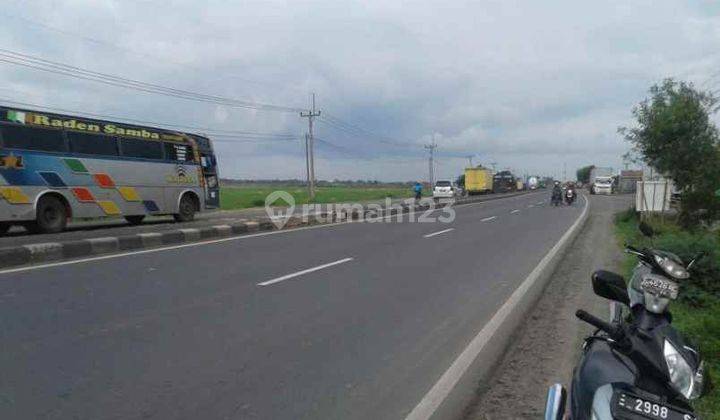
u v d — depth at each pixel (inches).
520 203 1863.9
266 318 303.9
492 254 566.3
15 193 703.7
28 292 356.2
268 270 454.3
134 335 266.4
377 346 260.1
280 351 249.4
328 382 215.3
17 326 277.1
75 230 795.4
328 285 397.1
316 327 289.0
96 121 826.8
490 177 3105.3
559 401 131.0
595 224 992.2
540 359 255.6
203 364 230.2
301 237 724.0
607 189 2923.2
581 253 601.0
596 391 120.6
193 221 1015.6
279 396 201.0
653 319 129.0
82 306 320.5
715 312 335.6
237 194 2822.3
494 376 234.2
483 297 364.8
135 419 179.3
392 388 210.8
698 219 824.3
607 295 145.9
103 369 221.5
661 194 870.4
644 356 116.2
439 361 241.1
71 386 203.9
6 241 610.9
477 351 251.3
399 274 446.3
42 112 746.8
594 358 130.1
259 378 217.2
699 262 372.5
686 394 114.7
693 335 270.2
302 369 228.2
